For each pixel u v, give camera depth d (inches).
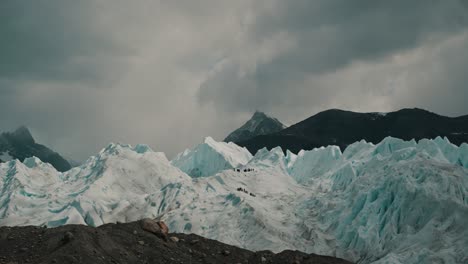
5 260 3398.1
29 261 3378.4
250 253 4505.4
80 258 3373.5
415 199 6092.5
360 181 7293.3
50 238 3639.3
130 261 3614.7
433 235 5492.1
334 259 4948.3
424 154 7022.6
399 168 6668.3
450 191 6033.5
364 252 6038.4
